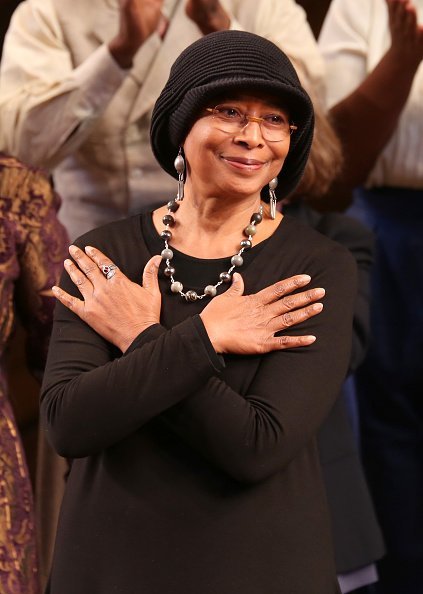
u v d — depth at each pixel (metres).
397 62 9.11
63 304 5.72
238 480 5.25
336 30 9.90
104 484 5.42
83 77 8.82
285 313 5.43
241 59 5.38
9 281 7.18
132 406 5.18
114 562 5.32
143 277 5.62
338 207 9.63
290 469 5.48
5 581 6.48
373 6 9.82
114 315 5.52
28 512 6.83
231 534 5.29
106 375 5.25
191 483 5.33
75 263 5.85
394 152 9.48
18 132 8.94
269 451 5.21
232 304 5.42
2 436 6.89
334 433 7.88
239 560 5.27
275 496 5.38
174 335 5.27
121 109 9.02
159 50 9.02
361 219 9.63
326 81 9.82
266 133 5.45
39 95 8.90
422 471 9.45
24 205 7.38
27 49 9.15
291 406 5.30
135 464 5.39
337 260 5.72
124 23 8.66
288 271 5.64
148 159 9.13
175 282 5.59
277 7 9.34
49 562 8.50
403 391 9.47
